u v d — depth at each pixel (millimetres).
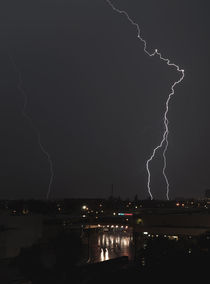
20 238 47781
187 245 44312
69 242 22734
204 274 27000
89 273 25281
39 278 21938
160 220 58938
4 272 31219
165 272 27047
